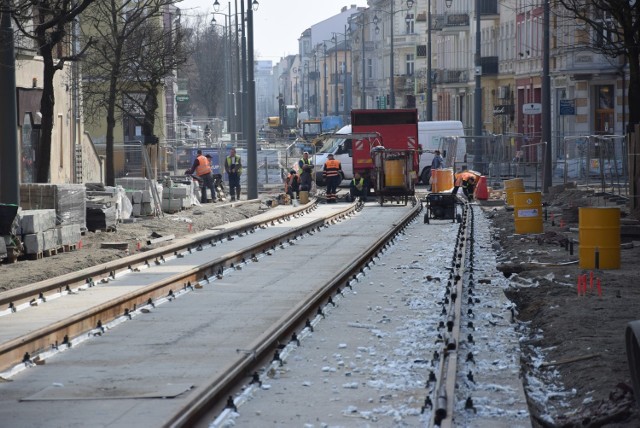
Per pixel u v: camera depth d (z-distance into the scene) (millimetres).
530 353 18094
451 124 87500
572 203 50219
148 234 43375
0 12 31766
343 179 85062
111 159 53531
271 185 87625
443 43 140375
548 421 13711
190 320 21578
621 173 55344
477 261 32000
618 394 13961
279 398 14617
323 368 16375
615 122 79938
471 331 19125
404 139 75125
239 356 16953
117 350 18328
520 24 100375
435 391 13961
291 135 179375
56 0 39531
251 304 23766
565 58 79812
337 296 24438
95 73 64750
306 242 41125
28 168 51750
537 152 71188
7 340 19375
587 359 16688
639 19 39906
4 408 14289
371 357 17359
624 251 33031
